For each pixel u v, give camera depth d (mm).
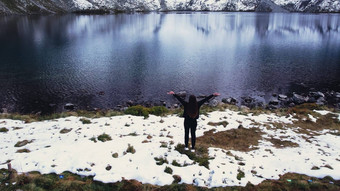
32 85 35594
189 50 68688
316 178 7758
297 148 10641
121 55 60219
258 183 7270
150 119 14234
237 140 11297
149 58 56750
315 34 108500
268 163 8750
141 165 7832
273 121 14906
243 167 8188
